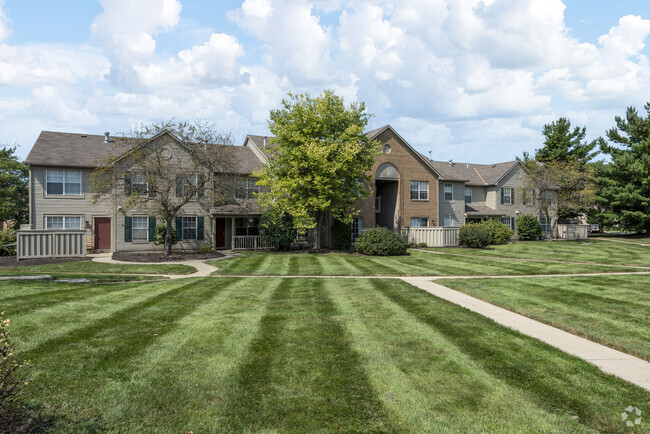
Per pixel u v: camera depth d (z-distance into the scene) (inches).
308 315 355.9
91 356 245.1
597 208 1843.0
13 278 485.1
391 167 1295.5
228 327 312.5
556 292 458.0
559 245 1227.2
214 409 189.5
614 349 276.1
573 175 1433.3
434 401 199.5
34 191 941.2
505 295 442.3
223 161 938.7
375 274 641.0
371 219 1256.2
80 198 981.2
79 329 294.4
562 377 228.1
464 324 330.3
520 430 174.4
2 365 172.9
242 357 251.4
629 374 233.1
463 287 489.4
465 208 1531.7
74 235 789.9
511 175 1582.2
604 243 1325.0
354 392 208.2
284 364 242.4
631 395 207.0
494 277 592.1
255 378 222.5
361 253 1003.9
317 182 938.1
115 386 208.2
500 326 326.3
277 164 1013.2
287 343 278.5
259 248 1117.7
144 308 366.0
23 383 201.2
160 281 550.3
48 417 177.5
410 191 1322.6
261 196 1034.1
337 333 303.0
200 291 466.0
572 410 191.6
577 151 1861.5
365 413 188.1
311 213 1053.8
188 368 233.0
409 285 518.9
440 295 456.4
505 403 197.8
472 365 244.2
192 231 1074.1
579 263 786.2
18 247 738.8
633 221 1598.2
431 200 1358.3
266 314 357.4
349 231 1126.4
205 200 1081.4
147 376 221.1
